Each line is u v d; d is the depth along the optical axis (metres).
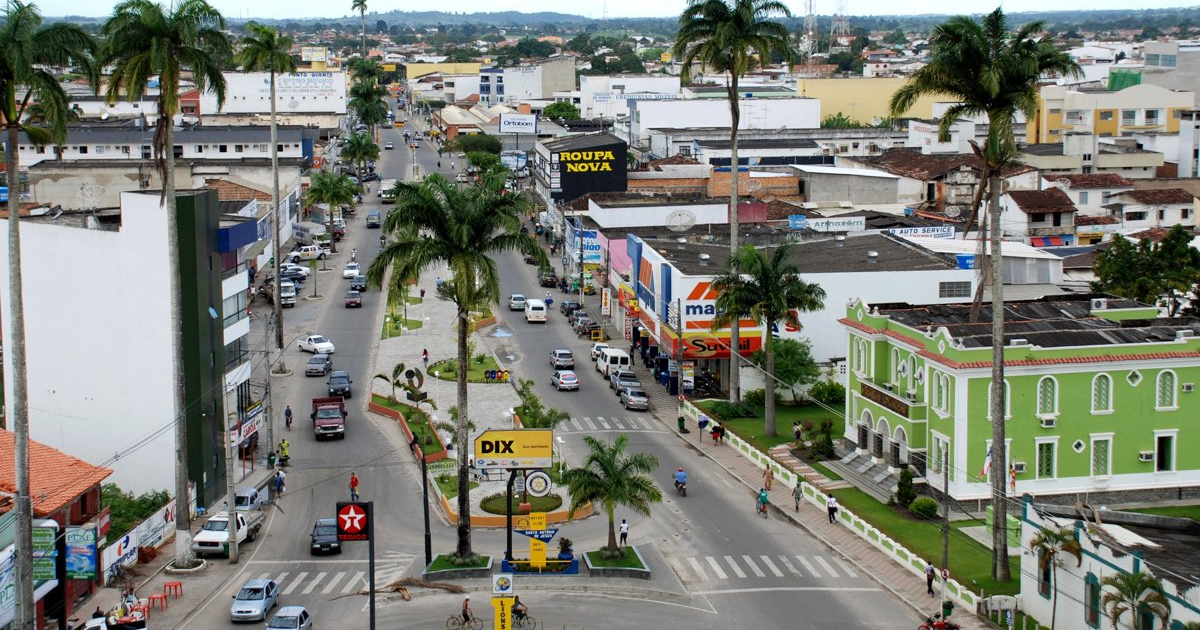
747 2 105.38
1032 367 79.00
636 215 153.62
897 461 85.88
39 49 68.19
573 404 108.06
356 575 70.88
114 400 81.62
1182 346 81.06
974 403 78.81
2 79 62.53
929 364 81.94
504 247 71.88
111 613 60.41
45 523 60.22
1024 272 120.06
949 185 176.75
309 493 85.50
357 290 152.00
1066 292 116.44
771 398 97.62
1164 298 114.62
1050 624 62.38
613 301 140.75
